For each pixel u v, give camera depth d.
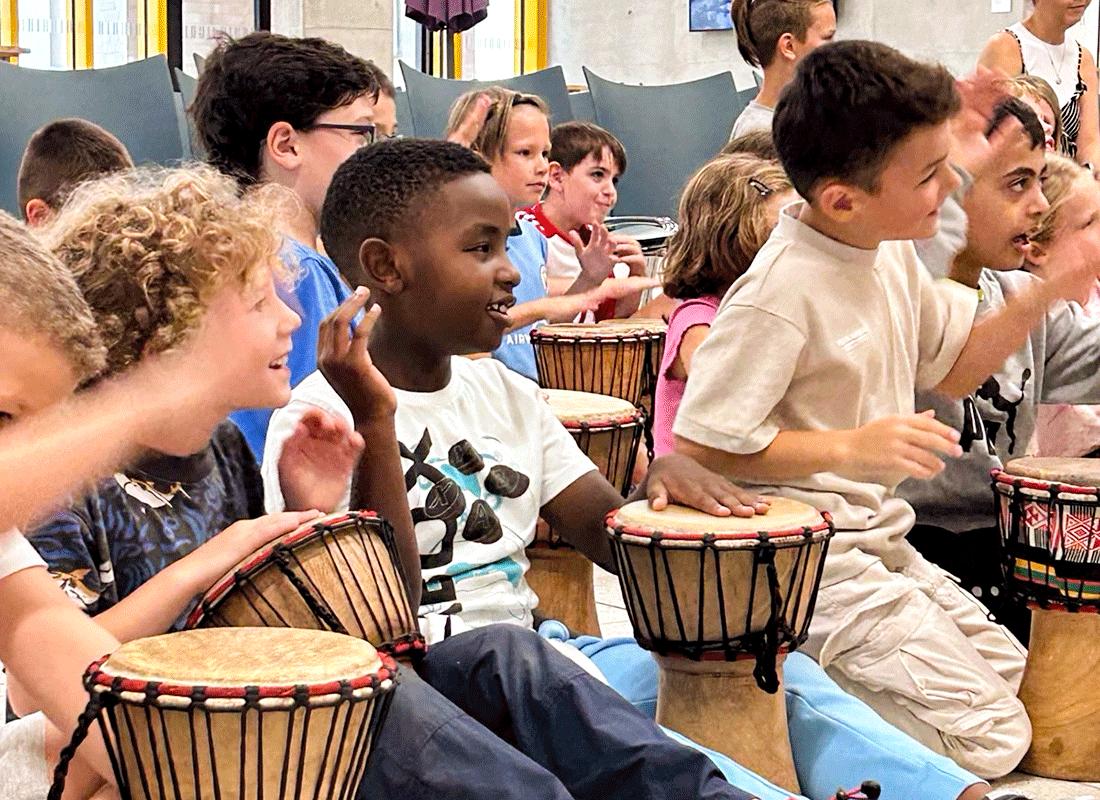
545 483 2.00
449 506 1.85
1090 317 2.73
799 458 1.99
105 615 1.38
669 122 6.00
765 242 2.34
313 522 1.51
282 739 1.18
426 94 5.51
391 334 1.89
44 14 7.99
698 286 2.49
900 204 2.02
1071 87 4.32
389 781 1.39
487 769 1.38
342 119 2.44
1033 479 2.31
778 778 1.89
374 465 1.65
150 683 1.17
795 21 3.99
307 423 1.67
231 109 2.45
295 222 2.35
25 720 1.41
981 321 2.33
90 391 1.22
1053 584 2.29
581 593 2.35
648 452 3.61
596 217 4.31
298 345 2.09
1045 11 4.25
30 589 1.30
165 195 1.49
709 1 9.13
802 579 1.85
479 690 1.56
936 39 8.17
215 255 1.43
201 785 1.18
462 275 1.86
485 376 2.00
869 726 1.92
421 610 1.80
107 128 4.93
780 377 2.02
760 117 4.10
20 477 1.05
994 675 2.23
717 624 1.84
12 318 1.12
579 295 3.30
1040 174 2.40
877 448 1.93
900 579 2.19
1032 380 2.67
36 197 2.83
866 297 2.10
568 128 4.36
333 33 6.98
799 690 1.99
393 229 1.85
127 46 8.04
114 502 1.52
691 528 1.82
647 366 3.59
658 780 1.48
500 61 9.67
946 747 2.18
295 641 1.30
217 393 1.46
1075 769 2.30
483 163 1.92
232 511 1.68
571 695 1.52
